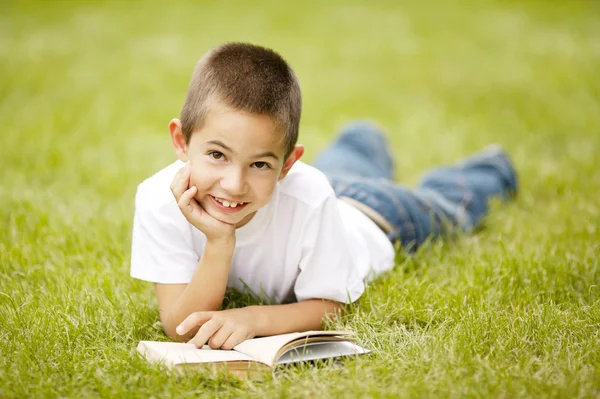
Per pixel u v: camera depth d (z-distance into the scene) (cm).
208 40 1069
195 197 319
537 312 343
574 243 441
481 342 317
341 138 580
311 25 1187
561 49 1038
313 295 349
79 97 794
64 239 444
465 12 1276
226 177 301
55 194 529
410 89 873
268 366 291
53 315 342
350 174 532
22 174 567
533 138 683
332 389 281
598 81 868
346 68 962
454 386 278
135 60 957
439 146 677
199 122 304
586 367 293
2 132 667
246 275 366
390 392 273
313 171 355
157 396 278
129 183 556
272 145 301
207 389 286
